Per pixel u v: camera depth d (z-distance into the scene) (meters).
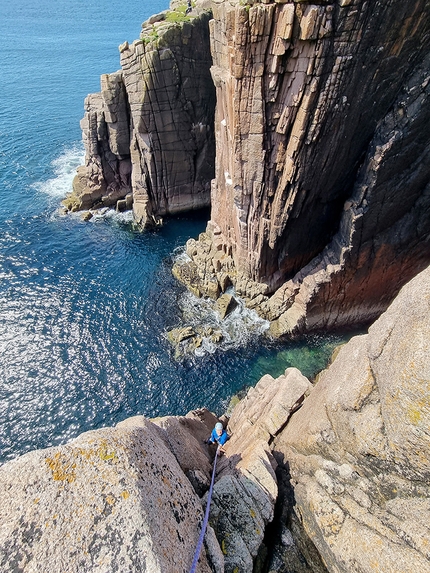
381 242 30.05
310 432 9.98
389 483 7.38
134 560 5.23
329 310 32.72
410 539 6.56
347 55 22.14
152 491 6.14
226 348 32.19
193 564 5.93
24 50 114.81
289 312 32.94
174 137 44.47
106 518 5.50
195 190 50.22
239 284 35.28
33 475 5.81
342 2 20.23
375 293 33.28
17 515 5.46
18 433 27.08
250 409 16.72
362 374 8.22
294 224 30.31
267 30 22.06
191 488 7.31
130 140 46.44
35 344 32.62
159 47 37.97
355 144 26.89
